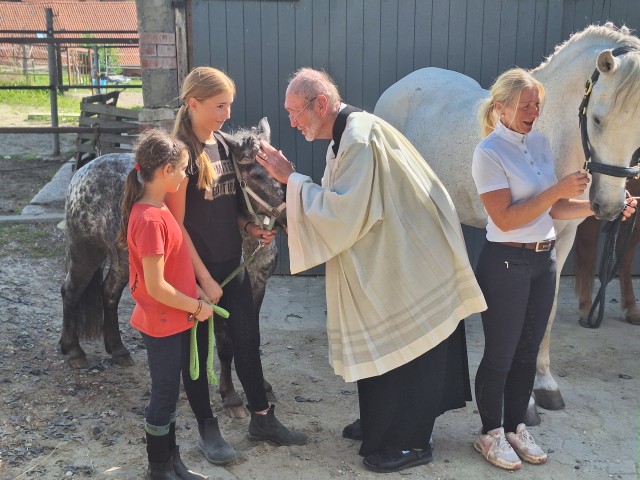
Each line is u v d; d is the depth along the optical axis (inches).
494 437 122.1
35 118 554.3
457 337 123.6
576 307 203.3
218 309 109.1
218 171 113.9
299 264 111.1
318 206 107.0
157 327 105.7
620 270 190.9
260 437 126.6
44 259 228.2
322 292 213.9
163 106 213.5
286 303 203.8
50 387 146.6
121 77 848.3
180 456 122.3
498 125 111.1
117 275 150.2
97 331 157.2
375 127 109.3
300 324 188.7
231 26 208.7
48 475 116.5
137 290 106.3
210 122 110.7
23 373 151.9
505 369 117.2
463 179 154.9
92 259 150.6
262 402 124.0
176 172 102.7
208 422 120.8
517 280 111.7
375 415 117.6
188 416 137.5
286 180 111.8
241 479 116.9
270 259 134.4
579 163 131.6
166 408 107.8
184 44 210.4
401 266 109.3
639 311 190.7
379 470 118.9
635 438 132.1
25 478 115.6
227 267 118.0
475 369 163.9
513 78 107.4
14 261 224.5
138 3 207.3
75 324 155.9
